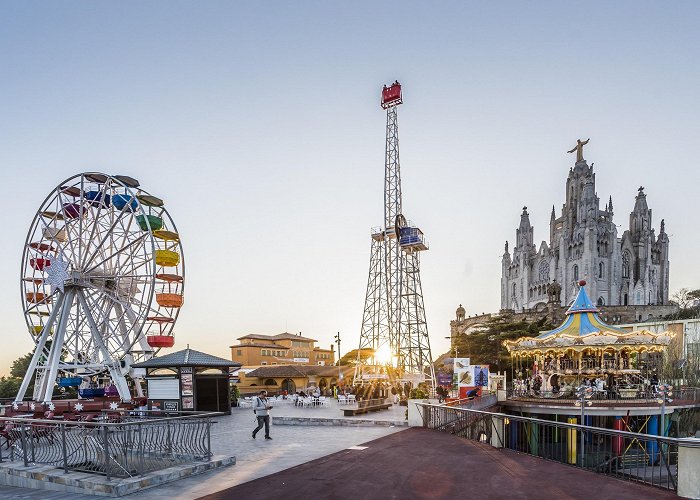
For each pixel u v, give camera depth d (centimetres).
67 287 3198
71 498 974
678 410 3228
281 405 3791
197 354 2869
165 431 1311
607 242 14550
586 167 15600
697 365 4816
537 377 4138
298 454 1419
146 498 948
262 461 1312
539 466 1205
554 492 956
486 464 1230
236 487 1019
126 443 1077
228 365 2875
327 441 1680
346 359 7556
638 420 3189
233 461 1283
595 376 3575
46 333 3191
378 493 954
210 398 2842
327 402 3872
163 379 2753
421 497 923
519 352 3931
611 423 3159
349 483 1038
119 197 3275
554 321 10312
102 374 3303
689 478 917
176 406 2692
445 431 1897
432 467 1195
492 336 8506
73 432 1155
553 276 15212
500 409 3494
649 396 3347
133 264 3250
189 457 1230
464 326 12594
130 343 3033
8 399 3250
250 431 2034
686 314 9694
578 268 14388
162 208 3497
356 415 2508
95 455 1132
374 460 1294
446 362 5200
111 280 3281
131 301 3212
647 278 14450
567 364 3800
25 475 1148
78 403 2353
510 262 17625
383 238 6191
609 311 10944
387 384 4291
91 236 3231
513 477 1084
